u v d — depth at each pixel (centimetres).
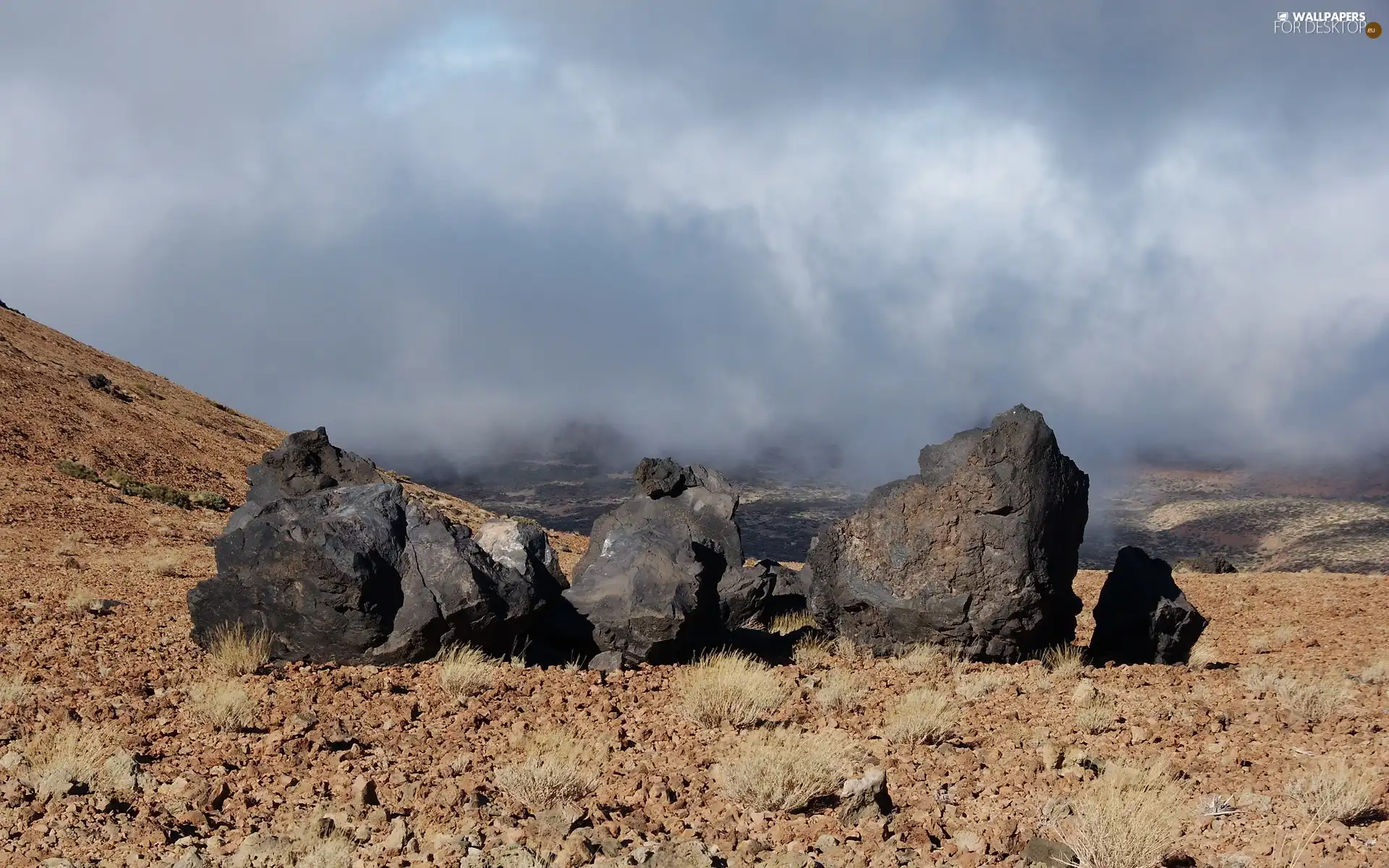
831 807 921
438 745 1098
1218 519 18500
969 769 1027
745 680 1275
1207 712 1291
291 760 1030
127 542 3425
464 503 6875
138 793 926
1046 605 1664
